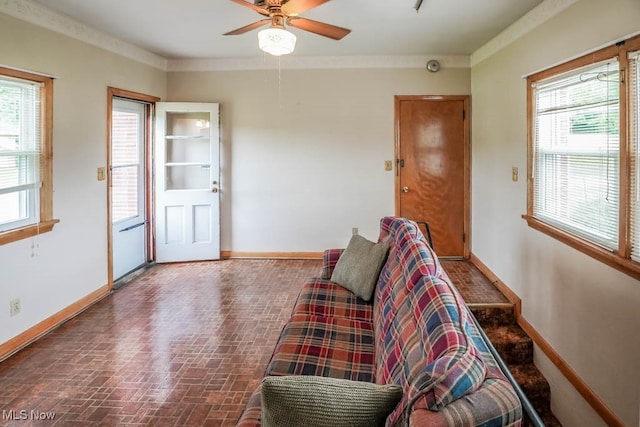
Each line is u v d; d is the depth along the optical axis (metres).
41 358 2.87
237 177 5.36
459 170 5.18
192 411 2.31
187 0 3.13
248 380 2.62
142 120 4.98
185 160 5.27
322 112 5.23
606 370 2.24
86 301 3.80
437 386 1.09
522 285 3.46
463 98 5.09
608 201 2.30
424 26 3.78
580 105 2.59
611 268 2.20
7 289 2.92
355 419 1.14
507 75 3.83
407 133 5.18
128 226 4.76
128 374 2.67
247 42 4.36
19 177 3.11
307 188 5.33
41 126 3.27
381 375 1.71
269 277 4.67
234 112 5.27
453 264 4.96
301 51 4.84
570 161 2.74
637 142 2.07
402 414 1.12
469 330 1.41
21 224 3.10
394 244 2.71
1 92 2.95
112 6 3.25
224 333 3.27
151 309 3.75
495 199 4.20
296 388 1.16
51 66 3.33
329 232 5.37
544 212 3.11
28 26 3.09
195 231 5.27
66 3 3.18
